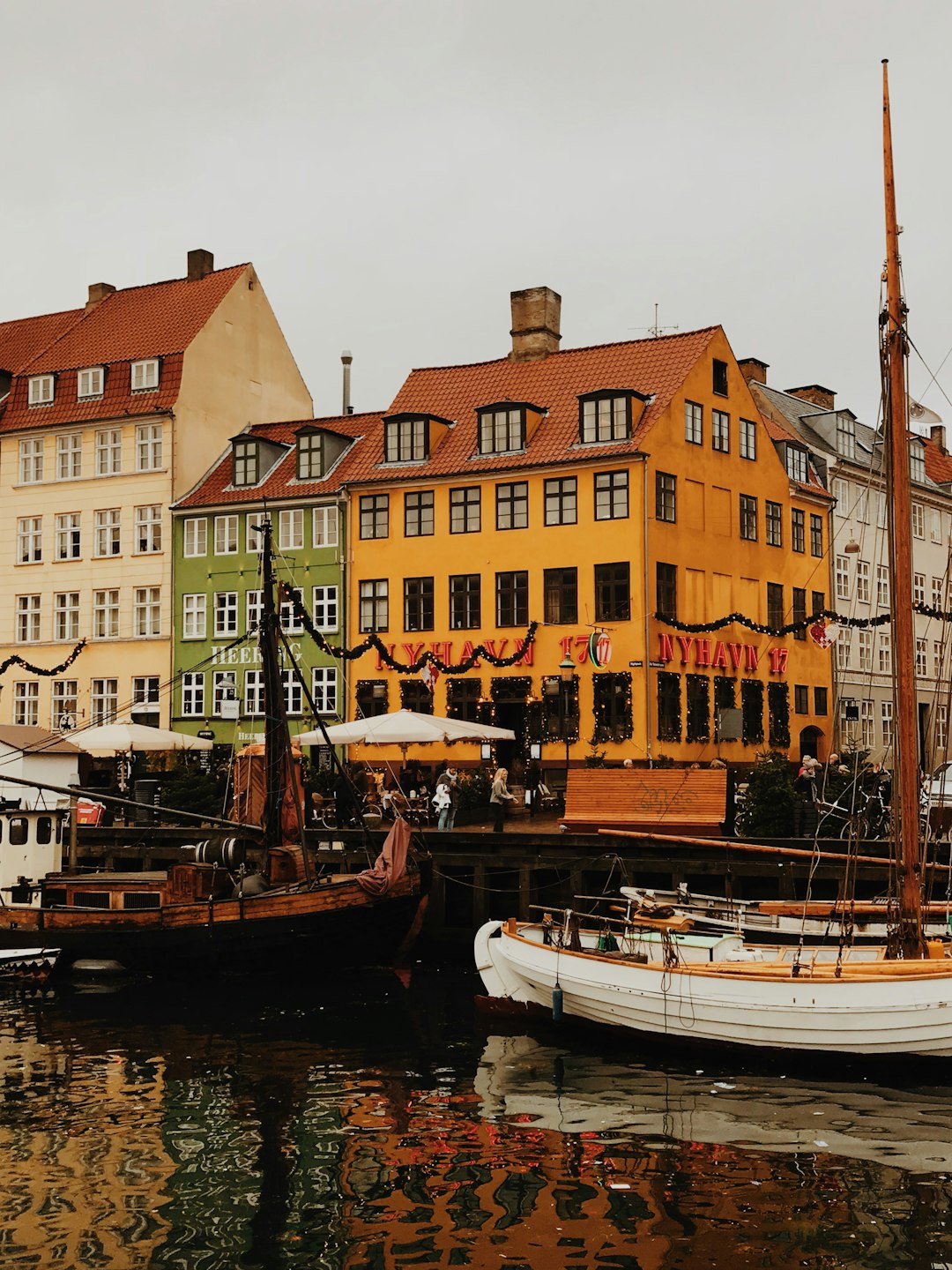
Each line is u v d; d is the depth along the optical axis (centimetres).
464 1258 1040
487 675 3734
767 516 4203
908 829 1700
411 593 3897
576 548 3662
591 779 2492
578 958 1761
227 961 2212
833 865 2217
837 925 1986
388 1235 1083
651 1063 1627
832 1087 1505
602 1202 1146
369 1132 1344
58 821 2503
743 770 3731
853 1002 1545
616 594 3591
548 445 3775
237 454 4319
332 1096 1482
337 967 2270
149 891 2378
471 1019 1898
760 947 1823
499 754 3691
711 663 3788
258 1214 1130
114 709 4362
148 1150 1294
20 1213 1134
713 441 3953
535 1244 1064
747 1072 1577
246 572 4181
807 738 4378
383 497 3969
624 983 1705
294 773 2478
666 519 3688
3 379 4831
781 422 4634
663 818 2405
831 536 4606
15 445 4647
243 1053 1700
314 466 4156
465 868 2548
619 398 3675
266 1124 1375
